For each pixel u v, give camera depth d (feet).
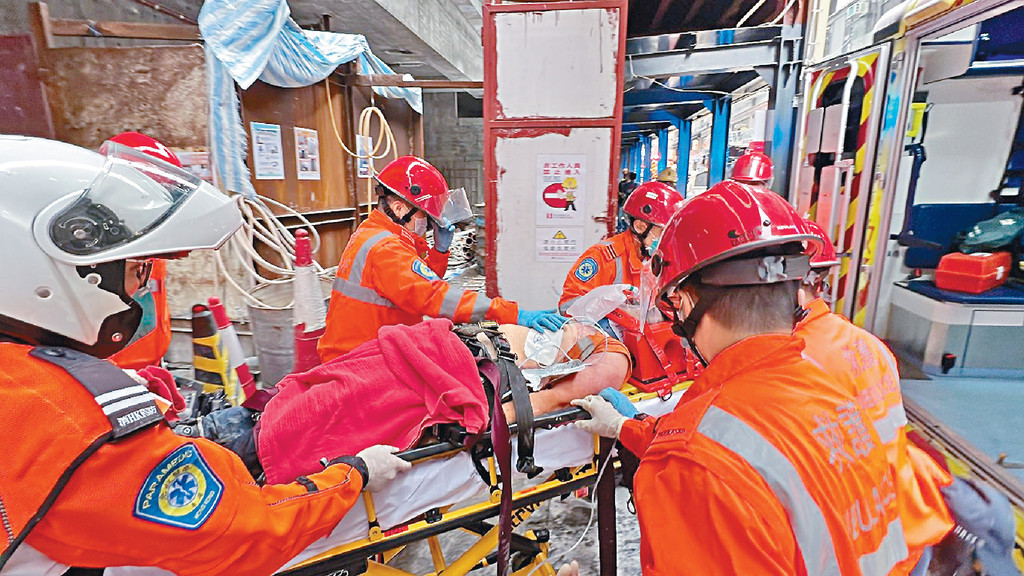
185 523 2.35
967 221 9.99
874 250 8.93
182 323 9.84
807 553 2.05
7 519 1.97
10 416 2.00
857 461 2.38
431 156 36.37
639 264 6.89
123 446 2.19
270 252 10.98
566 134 8.11
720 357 2.58
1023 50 8.40
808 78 10.07
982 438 6.82
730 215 2.40
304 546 3.02
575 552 6.38
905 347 9.96
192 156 9.25
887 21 8.36
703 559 2.10
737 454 2.15
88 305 2.31
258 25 9.57
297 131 12.08
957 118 9.51
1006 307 8.62
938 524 3.36
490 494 4.36
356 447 3.95
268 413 4.11
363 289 6.07
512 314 5.82
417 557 6.32
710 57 10.41
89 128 9.16
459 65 27.30
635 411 5.01
